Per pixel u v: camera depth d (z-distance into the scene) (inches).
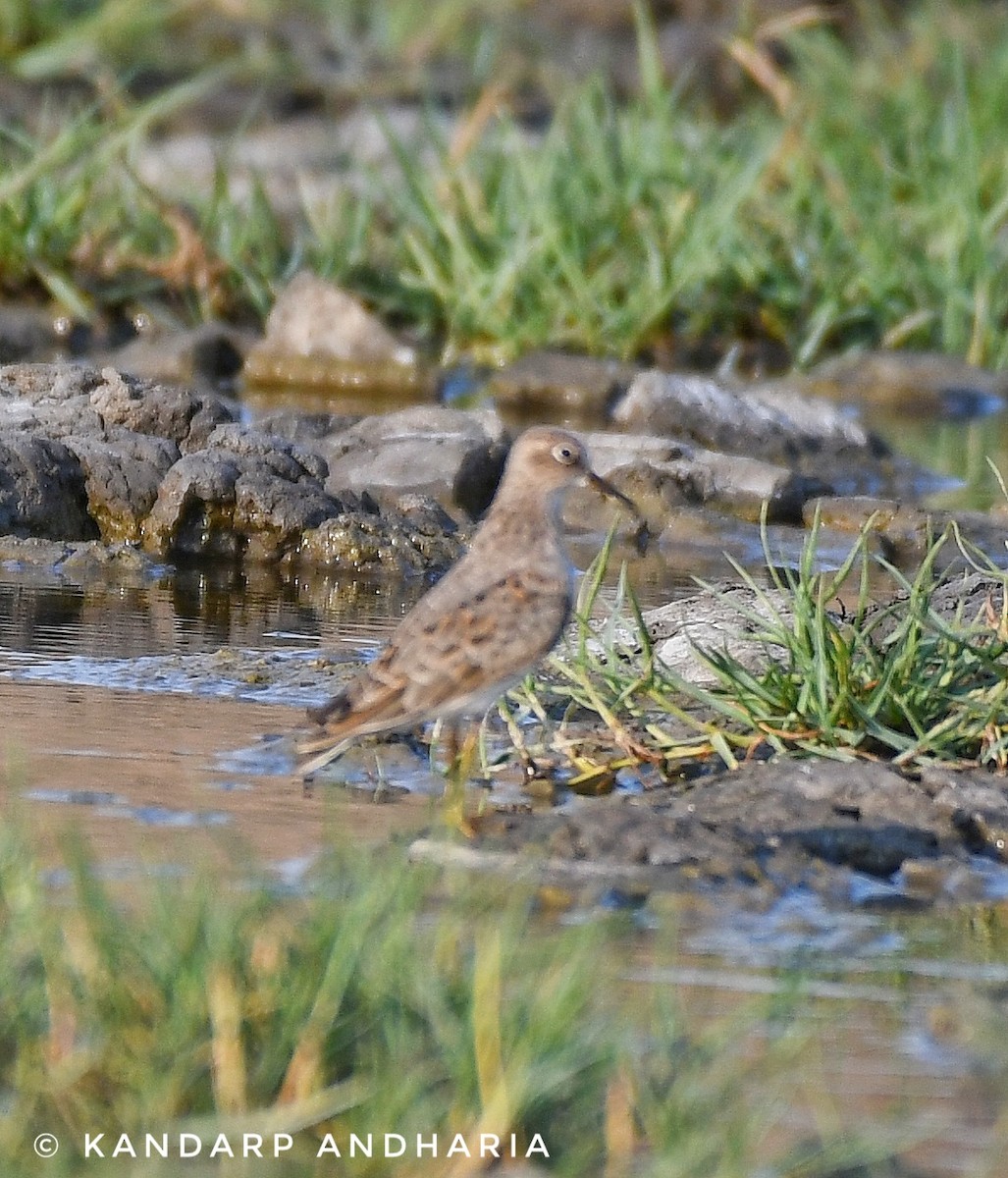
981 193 1836.9
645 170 1753.2
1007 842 671.8
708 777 709.3
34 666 820.6
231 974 457.4
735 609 844.6
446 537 1091.3
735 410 1375.5
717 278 1694.1
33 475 1034.1
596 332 1625.2
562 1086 454.9
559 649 840.3
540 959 499.8
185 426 1142.3
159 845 605.6
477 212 1727.4
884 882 641.0
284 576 1024.9
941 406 1601.9
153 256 1672.0
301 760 714.2
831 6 2610.7
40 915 482.9
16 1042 458.6
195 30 2431.1
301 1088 438.3
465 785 695.7
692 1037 496.1
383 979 467.5
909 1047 507.8
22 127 1931.6
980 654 747.4
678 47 2524.6
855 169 1857.8
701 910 598.2
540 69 2378.2
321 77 2363.4
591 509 1170.0
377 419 1264.8
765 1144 453.4
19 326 1541.6
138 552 1026.1
